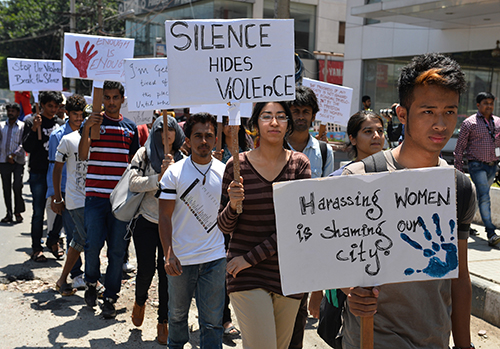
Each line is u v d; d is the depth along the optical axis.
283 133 2.85
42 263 6.22
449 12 13.02
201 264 3.37
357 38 18.27
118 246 4.50
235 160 2.71
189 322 4.55
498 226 7.16
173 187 3.37
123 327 4.40
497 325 4.37
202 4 24.30
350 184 1.88
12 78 6.59
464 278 2.09
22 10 44.12
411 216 1.88
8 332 4.21
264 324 2.68
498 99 13.95
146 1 28.98
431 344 2.01
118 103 4.76
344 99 6.11
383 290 1.99
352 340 2.12
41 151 6.38
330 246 1.88
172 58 2.80
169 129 4.09
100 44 4.78
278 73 2.83
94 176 4.65
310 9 26.36
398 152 2.04
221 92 2.82
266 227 2.81
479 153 6.27
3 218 8.55
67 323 4.43
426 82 1.82
